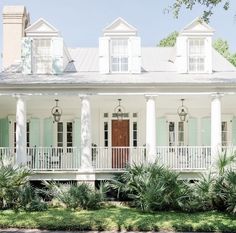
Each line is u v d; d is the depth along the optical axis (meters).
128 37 19.02
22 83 16.95
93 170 17.08
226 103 21.02
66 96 17.69
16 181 15.41
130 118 21.64
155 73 19.28
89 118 17.25
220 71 19.69
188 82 17.02
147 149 17.23
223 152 16.34
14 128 21.91
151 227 12.99
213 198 15.18
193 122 21.66
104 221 13.42
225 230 12.80
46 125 21.73
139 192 15.29
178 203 14.88
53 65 18.77
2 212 14.81
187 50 19.05
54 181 17.08
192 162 17.80
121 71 19.11
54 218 13.83
